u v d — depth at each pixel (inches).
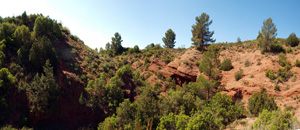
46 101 707.4
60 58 1025.5
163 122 695.1
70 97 844.0
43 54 843.4
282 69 940.6
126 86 1166.3
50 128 713.6
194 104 876.0
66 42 1259.8
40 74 816.9
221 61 1424.7
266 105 727.7
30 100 698.8
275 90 863.7
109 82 1056.2
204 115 681.6
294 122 432.5
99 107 884.6
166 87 1397.6
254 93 847.1
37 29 1059.3
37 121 698.2
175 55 1924.2
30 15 1240.2
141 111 799.1
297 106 689.6
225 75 1237.1
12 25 954.7
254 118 715.4
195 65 1542.8
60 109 781.3
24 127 634.8
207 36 1809.8
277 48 1144.2
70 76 919.7
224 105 818.2
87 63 1175.0
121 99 964.0
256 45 1332.4
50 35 1152.8
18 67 784.9
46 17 1167.6
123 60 1939.0
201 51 1749.5
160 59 1814.7
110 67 1314.0
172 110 863.1
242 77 1104.8
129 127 707.4
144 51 2279.8
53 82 761.6
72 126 782.5
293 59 997.8
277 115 490.3
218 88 1136.2
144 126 730.2
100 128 754.2
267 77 964.0
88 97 908.6
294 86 823.7
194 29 1889.8
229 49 1531.7
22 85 730.2
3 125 599.5
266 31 1179.3
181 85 1473.9
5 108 636.7
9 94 674.8
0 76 663.8
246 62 1200.2
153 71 1648.6
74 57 1147.9
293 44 1138.0
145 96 850.1
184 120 667.4
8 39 861.8
